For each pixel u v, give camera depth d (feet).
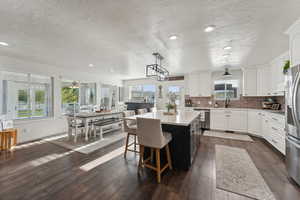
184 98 20.38
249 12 5.62
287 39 8.21
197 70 17.39
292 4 5.12
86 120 13.15
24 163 8.54
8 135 10.88
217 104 18.37
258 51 10.36
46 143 12.38
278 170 7.73
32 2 5.03
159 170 6.79
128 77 23.32
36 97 14.40
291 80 6.56
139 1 4.94
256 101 16.39
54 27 6.86
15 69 12.46
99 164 8.47
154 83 23.17
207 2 5.00
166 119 8.36
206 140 13.21
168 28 6.89
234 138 13.80
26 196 5.69
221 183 6.57
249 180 6.80
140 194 5.85
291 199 5.54
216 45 9.13
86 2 5.02
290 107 6.69
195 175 7.28
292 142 6.59
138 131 7.36
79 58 12.22
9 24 6.59
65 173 7.45
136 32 7.30
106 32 7.32
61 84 16.22
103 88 22.30
